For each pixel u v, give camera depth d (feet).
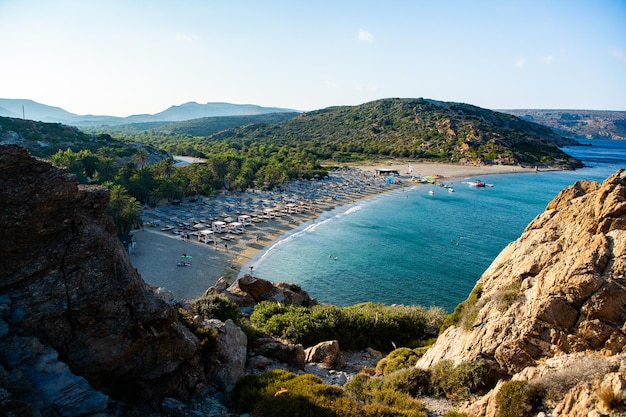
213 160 487.20
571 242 57.57
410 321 105.40
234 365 55.06
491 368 53.06
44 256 38.52
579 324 47.55
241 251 250.98
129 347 41.14
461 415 47.50
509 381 45.83
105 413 36.06
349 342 94.63
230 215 341.41
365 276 219.82
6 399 28.76
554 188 511.40
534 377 45.32
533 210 390.21
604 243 49.85
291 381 52.90
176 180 384.06
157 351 43.91
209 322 61.57
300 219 339.98
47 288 37.96
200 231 273.95
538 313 50.72
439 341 68.74
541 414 38.75
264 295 114.52
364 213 372.58
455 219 352.90
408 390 57.26
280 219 336.70
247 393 49.16
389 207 401.29
